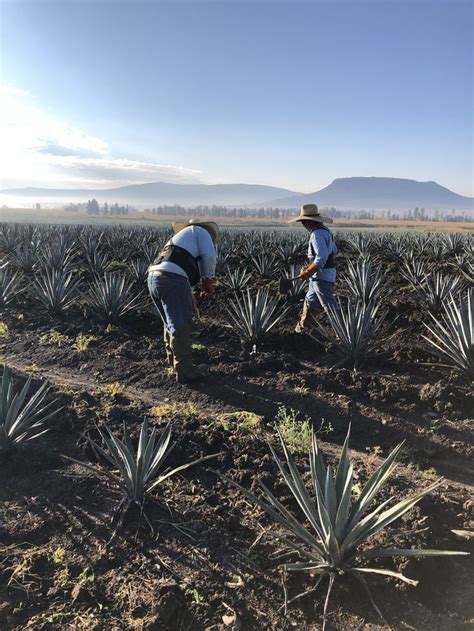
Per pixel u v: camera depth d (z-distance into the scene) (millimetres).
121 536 2848
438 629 2283
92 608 2365
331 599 2441
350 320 5875
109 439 3885
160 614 2312
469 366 5352
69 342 6746
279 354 6496
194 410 4551
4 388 3762
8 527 2885
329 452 3977
